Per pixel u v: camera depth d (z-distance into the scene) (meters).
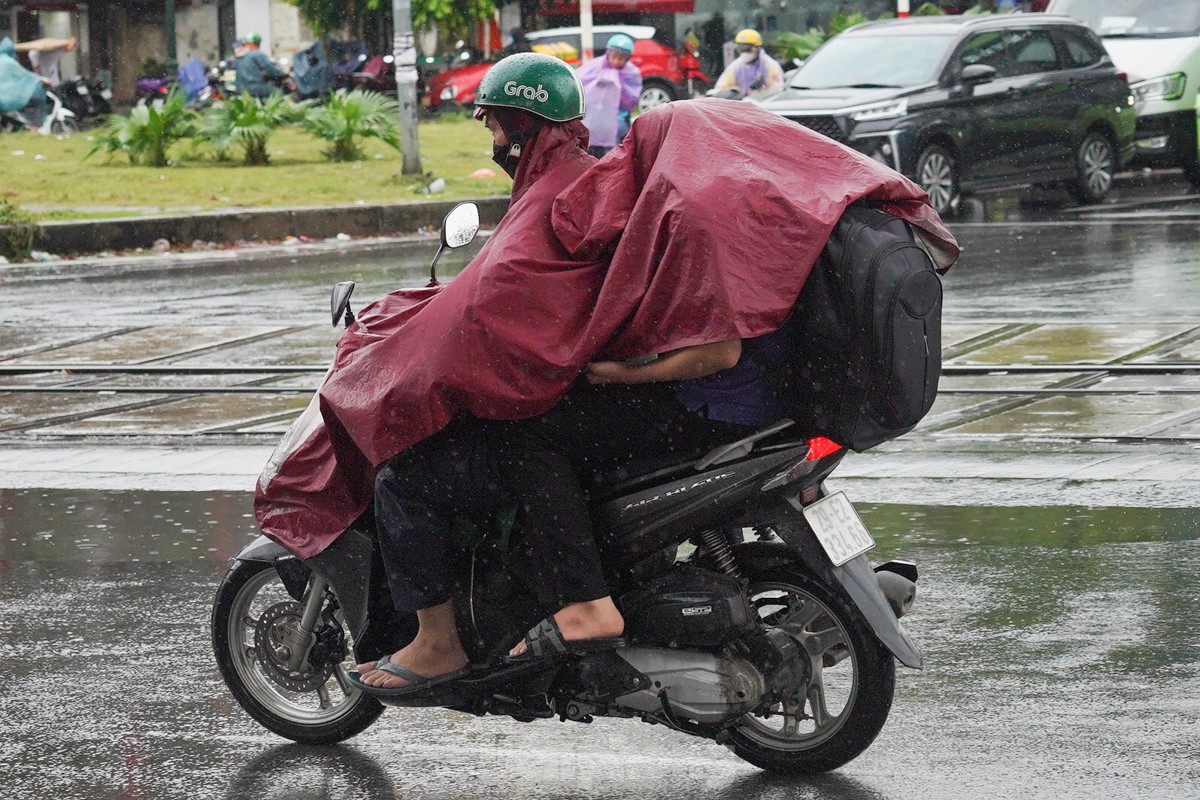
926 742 7.15
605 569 6.73
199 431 14.23
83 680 8.29
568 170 6.52
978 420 13.69
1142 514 10.80
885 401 6.21
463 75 54.56
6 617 9.34
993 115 28.83
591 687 6.66
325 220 29.16
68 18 72.62
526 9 64.06
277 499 7.05
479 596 6.75
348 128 37.94
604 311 6.18
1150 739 7.08
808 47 54.75
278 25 69.75
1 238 26.27
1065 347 16.41
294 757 7.27
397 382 6.38
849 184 6.23
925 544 10.29
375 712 7.37
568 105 6.54
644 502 6.57
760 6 59.06
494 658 6.75
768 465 6.46
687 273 6.04
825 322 6.15
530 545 6.56
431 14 59.59
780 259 6.08
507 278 6.27
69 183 33.78
